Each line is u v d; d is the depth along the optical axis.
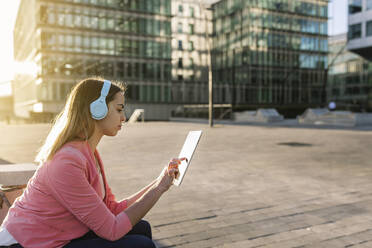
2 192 2.69
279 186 6.07
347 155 10.02
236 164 8.48
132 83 47.72
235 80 57.28
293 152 10.73
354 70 61.59
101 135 1.70
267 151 10.96
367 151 10.92
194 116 40.19
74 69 43.69
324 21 61.00
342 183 6.31
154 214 4.46
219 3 59.84
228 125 26.92
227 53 58.69
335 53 64.75
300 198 5.25
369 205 4.86
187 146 1.83
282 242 3.52
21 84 68.75
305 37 59.59
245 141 14.15
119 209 1.96
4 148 11.98
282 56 57.72
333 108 53.91
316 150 11.20
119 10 46.38
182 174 1.70
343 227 3.96
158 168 7.99
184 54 57.56
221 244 3.47
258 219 4.25
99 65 45.31
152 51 48.94
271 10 56.19
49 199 1.52
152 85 49.16
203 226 4.01
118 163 8.71
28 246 1.52
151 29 48.69
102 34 45.41
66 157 1.50
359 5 56.91
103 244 1.60
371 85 58.75
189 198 5.25
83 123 1.57
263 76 56.25
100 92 1.61
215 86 55.09
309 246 3.42
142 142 14.02
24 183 3.18
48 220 1.53
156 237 3.67
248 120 33.31
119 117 1.67
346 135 16.97
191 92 54.09
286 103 58.38
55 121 1.67
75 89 1.62
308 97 60.50
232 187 6.00
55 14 42.56
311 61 60.41
